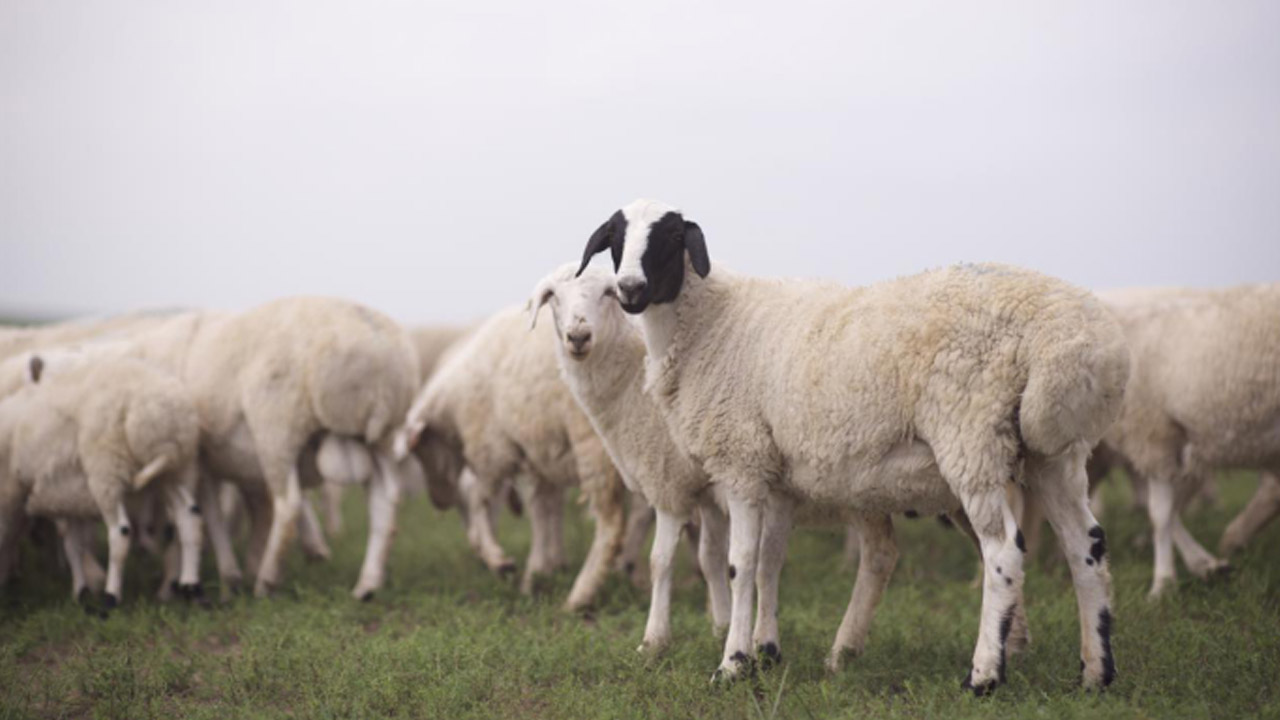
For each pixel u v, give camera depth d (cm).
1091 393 450
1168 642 566
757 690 541
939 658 560
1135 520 977
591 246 581
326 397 792
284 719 522
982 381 461
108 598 785
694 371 566
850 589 779
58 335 1085
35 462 809
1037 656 550
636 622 691
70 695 586
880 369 484
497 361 838
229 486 1012
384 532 825
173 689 594
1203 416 710
